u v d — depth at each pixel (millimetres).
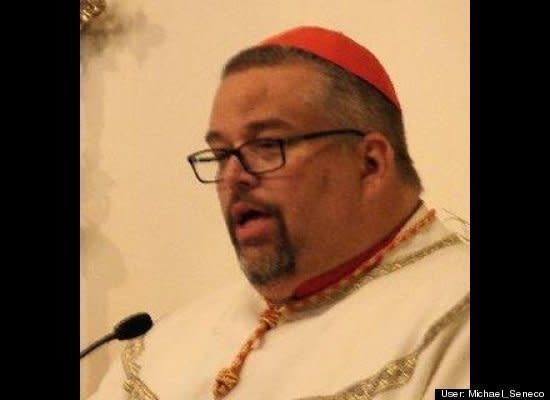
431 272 4914
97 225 6426
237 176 4988
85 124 6570
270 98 4965
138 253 6375
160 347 5555
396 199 5090
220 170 5117
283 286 5055
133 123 6562
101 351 6297
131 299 6320
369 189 5016
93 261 6359
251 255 5027
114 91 6645
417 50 5793
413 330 4617
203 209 6250
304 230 4941
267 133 4949
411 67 5781
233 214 5051
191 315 5758
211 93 6402
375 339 4680
